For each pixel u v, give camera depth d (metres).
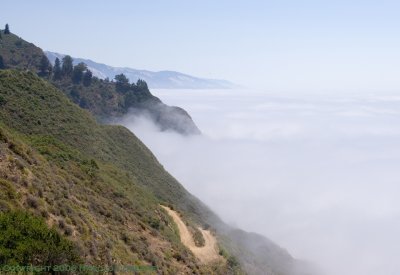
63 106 67.12
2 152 22.22
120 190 37.72
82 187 30.81
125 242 26.11
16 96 58.56
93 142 63.88
